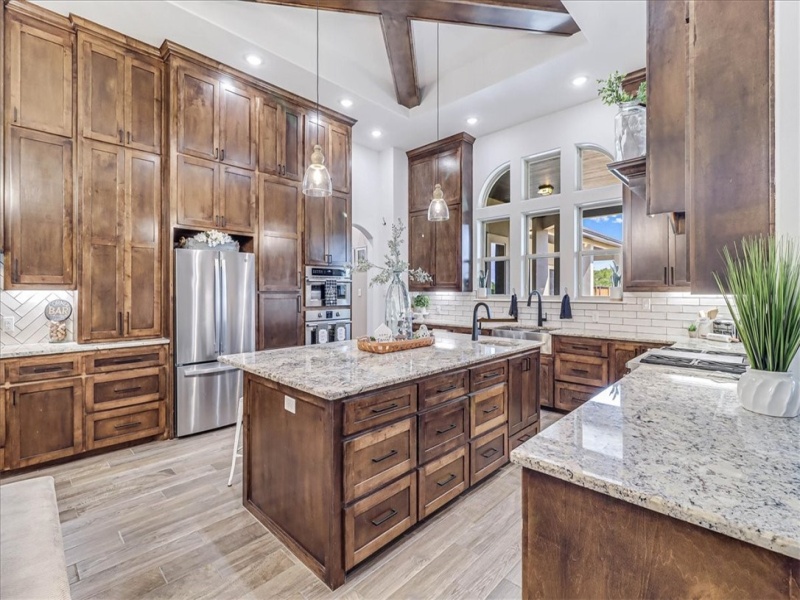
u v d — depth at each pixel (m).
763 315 1.21
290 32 3.68
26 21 2.94
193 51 3.52
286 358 2.40
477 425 2.54
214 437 3.53
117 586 1.76
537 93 4.20
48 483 1.48
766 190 1.17
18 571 1.01
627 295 4.07
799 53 1.13
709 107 1.24
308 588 1.76
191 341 3.53
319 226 4.61
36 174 2.98
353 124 4.96
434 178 5.62
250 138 4.00
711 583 0.71
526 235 5.05
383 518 1.94
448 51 4.04
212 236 3.68
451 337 3.39
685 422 1.15
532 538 0.94
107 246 3.26
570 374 4.00
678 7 1.36
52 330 3.21
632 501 0.77
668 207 1.38
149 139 3.47
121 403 3.22
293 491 1.97
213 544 2.05
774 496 0.74
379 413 1.91
